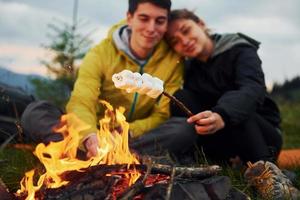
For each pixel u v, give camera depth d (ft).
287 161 11.80
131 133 10.75
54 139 10.07
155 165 6.83
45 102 10.57
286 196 8.19
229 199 6.98
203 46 11.25
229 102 9.89
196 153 10.56
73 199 6.39
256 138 10.39
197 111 11.25
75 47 22.76
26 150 11.34
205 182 6.84
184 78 11.92
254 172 8.72
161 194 6.40
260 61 11.16
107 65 11.25
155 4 10.75
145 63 11.36
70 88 22.30
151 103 11.31
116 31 11.43
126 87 6.60
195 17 11.50
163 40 11.57
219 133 10.98
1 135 13.10
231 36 11.53
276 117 11.76
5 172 9.55
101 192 6.38
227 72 11.34
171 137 10.28
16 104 13.80
